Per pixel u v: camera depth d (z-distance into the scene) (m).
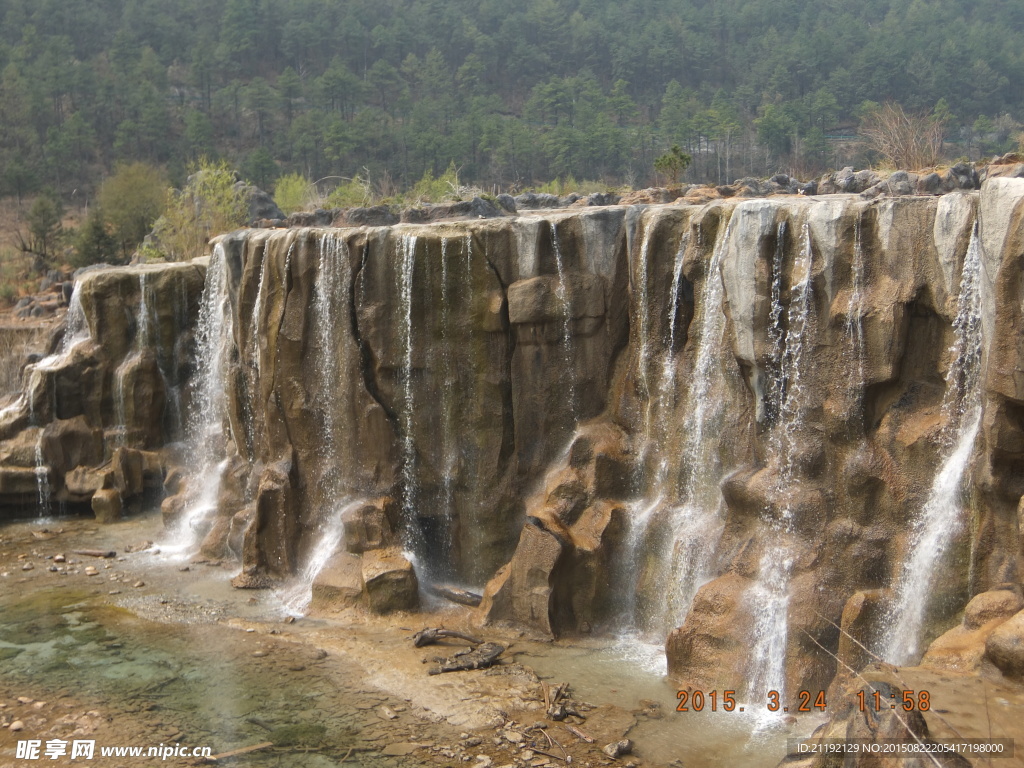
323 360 20.09
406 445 19.55
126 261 52.59
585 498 17.62
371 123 82.19
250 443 22.58
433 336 19.08
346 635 17.28
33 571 21.42
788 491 14.82
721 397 16.45
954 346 13.69
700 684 14.57
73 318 28.81
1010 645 11.23
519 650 16.36
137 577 20.92
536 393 18.53
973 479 13.14
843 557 14.18
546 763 12.77
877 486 14.20
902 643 13.45
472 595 18.34
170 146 92.00
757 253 15.26
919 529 13.85
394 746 13.34
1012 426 12.34
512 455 18.83
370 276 19.48
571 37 100.25
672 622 16.31
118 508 25.75
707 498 16.56
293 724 14.02
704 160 66.94
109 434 27.03
